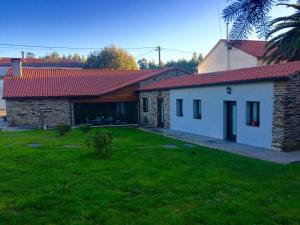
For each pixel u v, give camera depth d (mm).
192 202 6086
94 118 25406
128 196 6477
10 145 13547
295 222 5121
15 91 24203
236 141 15117
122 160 10094
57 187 7074
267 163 9922
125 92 25375
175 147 13203
